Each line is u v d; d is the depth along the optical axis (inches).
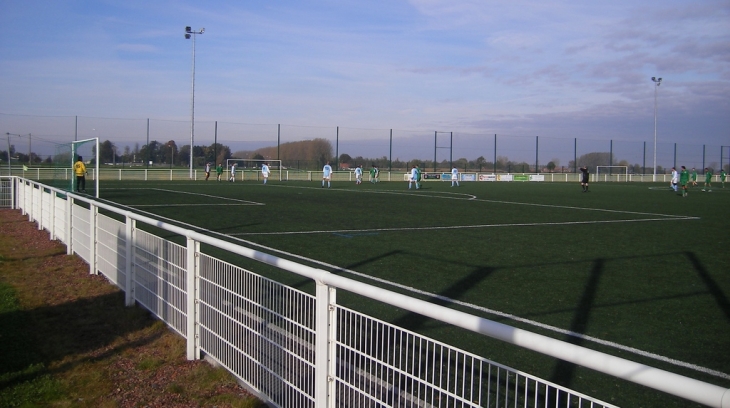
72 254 466.0
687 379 79.4
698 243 570.3
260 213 819.4
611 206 1051.9
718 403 74.2
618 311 306.8
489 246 527.2
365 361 140.3
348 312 145.6
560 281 381.1
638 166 2920.8
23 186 784.3
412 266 423.5
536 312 302.5
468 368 205.5
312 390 160.1
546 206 1027.3
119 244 336.8
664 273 413.4
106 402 198.8
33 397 203.3
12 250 492.7
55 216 543.2
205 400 198.1
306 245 518.9
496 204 1062.4
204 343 230.5
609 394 194.1
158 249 274.2
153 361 233.8
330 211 865.5
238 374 203.5
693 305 323.0
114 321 289.7
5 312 306.3
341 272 398.3
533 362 223.5
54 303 323.9
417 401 128.0
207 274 225.8
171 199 1069.8
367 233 606.9
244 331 197.6
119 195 1165.7
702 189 1907.0
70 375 223.8
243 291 197.8
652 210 976.3
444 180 2437.3
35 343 259.8
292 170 2474.2
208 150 2645.2
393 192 1448.1
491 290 350.6
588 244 553.0
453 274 397.4
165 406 195.2
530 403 174.9
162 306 271.3
